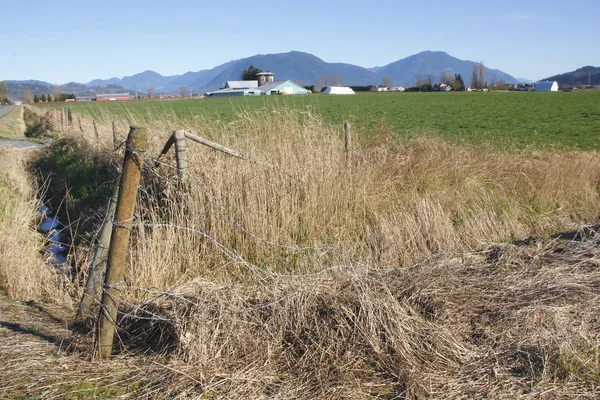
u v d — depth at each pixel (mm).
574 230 7859
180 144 6820
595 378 3668
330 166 7824
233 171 7133
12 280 5902
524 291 5031
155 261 5957
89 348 4066
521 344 4070
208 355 3895
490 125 26078
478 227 8047
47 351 4062
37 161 18688
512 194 9250
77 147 16188
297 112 10188
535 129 23781
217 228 6535
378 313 4207
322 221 7215
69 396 3477
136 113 13641
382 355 3914
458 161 9359
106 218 4852
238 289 4938
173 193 6828
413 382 3611
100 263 4812
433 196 8320
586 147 17156
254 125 8984
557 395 3543
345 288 4859
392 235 7004
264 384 3689
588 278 5320
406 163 8961
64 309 5336
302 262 6496
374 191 8078
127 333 4379
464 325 4418
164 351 4066
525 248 6375
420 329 4176
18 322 4699
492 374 3791
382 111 37594
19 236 7406
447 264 5750
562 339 4004
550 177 9586
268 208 6984
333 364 3830
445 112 37062
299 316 4301
